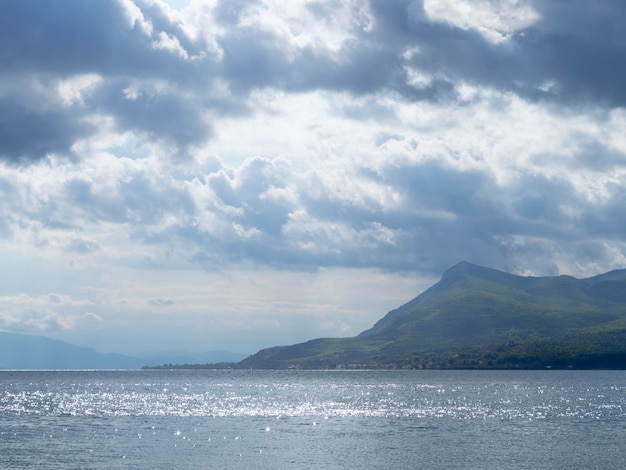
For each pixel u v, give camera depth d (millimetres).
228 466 99562
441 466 99688
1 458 105188
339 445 118750
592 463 101562
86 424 152250
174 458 105625
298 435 132000
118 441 123750
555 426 146875
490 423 153250
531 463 101812
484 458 105688
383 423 153750
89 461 102875
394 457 106812
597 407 196625
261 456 107500
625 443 120688
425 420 160250
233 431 138625
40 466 99062
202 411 186625
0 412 183375
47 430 140625
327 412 182875
